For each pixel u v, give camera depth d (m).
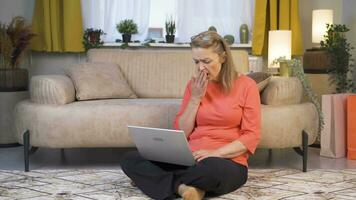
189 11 4.57
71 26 4.35
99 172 2.88
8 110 3.93
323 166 3.22
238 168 2.23
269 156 3.57
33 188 2.48
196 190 2.11
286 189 2.45
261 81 2.97
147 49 4.55
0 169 3.05
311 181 2.65
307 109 3.06
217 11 4.59
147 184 2.26
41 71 4.56
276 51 4.09
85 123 2.95
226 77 2.33
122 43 4.45
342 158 3.53
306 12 4.64
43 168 3.09
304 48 4.67
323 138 3.59
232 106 2.33
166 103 3.08
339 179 2.71
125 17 4.54
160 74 3.74
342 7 4.41
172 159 2.25
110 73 3.54
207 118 2.37
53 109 2.97
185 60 3.80
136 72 3.75
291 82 3.05
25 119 3.02
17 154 3.63
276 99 2.98
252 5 4.62
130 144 3.00
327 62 4.05
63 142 2.96
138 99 3.39
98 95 3.33
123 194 2.34
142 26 4.55
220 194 2.29
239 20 4.62
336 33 4.04
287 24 4.50
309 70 4.17
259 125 2.32
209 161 2.11
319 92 4.11
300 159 3.46
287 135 2.95
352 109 3.47
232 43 4.52
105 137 2.97
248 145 2.27
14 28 4.02
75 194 2.35
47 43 4.34
